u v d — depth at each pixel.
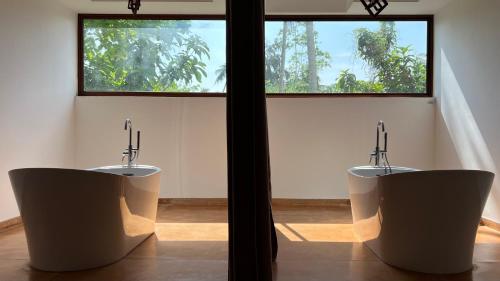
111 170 3.73
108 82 5.02
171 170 4.93
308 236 3.45
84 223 2.56
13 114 3.76
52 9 4.42
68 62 4.77
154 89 5.00
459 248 2.54
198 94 4.99
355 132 4.88
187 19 4.99
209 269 2.60
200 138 4.93
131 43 5.02
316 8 4.68
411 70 4.95
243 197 2.12
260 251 2.16
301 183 4.90
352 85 4.97
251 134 2.12
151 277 2.46
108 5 4.68
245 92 2.11
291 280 2.42
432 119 4.84
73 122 4.90
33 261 2.61
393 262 2.68
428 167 4.86
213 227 3.76
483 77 3.78
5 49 3.64
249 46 2.11
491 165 3.66
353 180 3.39
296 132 4.90
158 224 3.87
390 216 2.69
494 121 3.61
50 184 2.47
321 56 4.98
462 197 2.46
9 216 3.72
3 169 3.63
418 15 4.88
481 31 3.81
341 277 2.48
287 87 4.99
